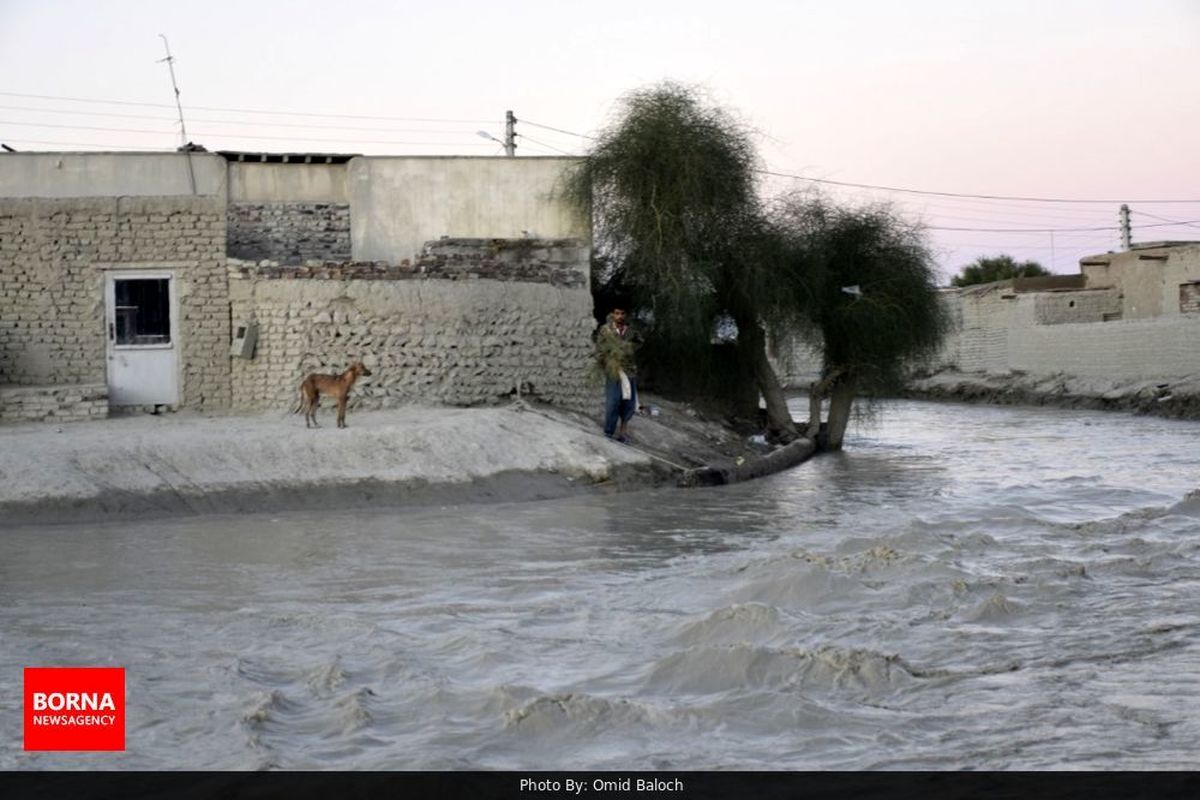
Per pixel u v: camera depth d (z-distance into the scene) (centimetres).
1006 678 975
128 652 1055
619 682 974
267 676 991
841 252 3050
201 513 1834
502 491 2042
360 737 836
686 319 2850
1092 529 1681
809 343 3106
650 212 2834
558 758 801
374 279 2398
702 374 3055
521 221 2823
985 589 1264
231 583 1349
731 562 1459
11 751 811
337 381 2105
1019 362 5716
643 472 2262
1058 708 895
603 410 2686
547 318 2570
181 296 2412
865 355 3077
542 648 1073
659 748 818
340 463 1984
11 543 1585
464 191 2802
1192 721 865
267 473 1936
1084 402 4934
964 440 3503
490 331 2470
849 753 805
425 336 2409
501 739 834
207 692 939
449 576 1394
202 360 2412
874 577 1318
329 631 1133
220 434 2020
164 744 825
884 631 1109
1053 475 2498
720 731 852
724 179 2883
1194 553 1469
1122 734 838
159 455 1903
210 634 1121
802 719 869
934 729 853
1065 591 1262
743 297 2961
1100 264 5616
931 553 1474
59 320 2389
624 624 1160
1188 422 4069
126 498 1803
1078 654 1042
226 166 2720
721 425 3053
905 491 2231
